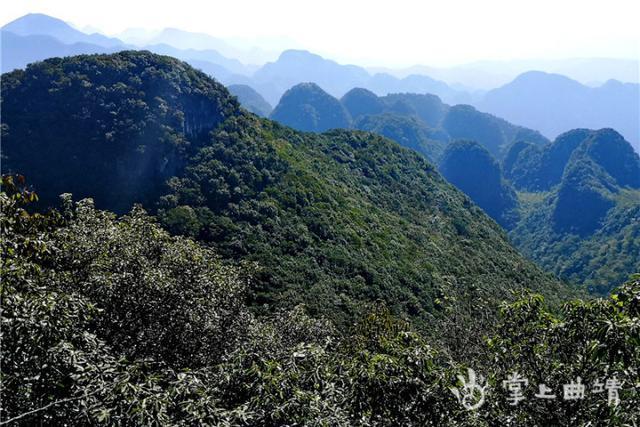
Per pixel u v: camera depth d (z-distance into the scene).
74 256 12.27
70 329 7.25
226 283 14.95
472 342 16.02
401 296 42.72
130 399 5.64
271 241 43.84
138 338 12.02
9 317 6.22
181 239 14.91
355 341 16.52
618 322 5.99
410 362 7.36
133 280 11.57
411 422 7.02
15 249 7.89
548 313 8.77
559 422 7.61
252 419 6.31
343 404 7.03
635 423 5.87
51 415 6.05
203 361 13.77
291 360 7.43
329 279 41.56
